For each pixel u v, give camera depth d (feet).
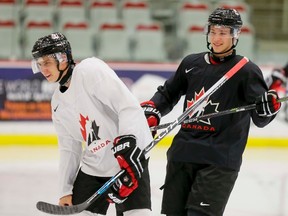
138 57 75.20
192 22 80.79
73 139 31.04
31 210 44.86
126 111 27.91
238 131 30.63
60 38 28.53
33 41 75.00
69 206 28.60
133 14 81.05
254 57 80.02
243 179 54.90
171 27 84.43
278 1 84.38
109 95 28.02
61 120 30.09
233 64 30.63
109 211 43.98
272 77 53.42
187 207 30.66
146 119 30.32
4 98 69.21
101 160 29.73
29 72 69.31
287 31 84.17
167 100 33.22
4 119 69.36
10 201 46.75
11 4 80.18
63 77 28.94
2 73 68.90
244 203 47.75
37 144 68.28
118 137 27.81
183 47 76.79
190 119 30.30
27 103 69.46
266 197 49.49
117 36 75.51
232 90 30.50
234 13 30.35
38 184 51.65
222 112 29.78
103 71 28.27
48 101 69.77
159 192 49.06
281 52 82.53
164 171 56.80
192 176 31.37
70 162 31.24
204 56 31.65
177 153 31.35
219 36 30.27
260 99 29.50
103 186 28.19
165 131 30.04
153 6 85.20
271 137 69.21
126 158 27.53
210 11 84.23
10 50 75.10
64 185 31.22
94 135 29.27
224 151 30.40
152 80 70.18
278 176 56.44
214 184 30.17
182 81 32.60
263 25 84.69
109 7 82.02
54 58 28.27
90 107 28.63
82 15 81.20
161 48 75.82
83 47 74.95
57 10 81.71
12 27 75.77
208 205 30.12
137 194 29.68
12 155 62.90
